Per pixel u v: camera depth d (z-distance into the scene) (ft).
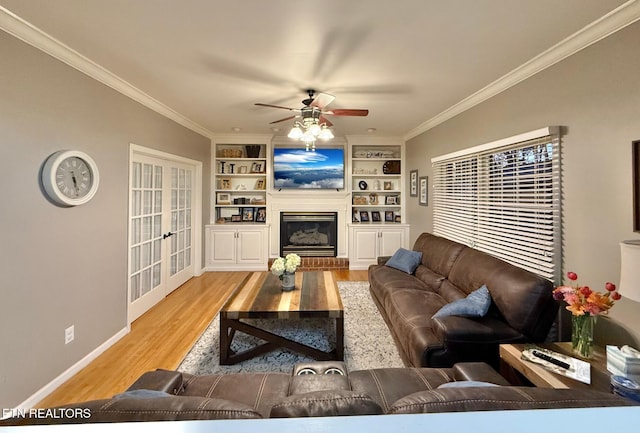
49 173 6.73
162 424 1.84
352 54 7.70
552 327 7.36
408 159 18.51
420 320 7.72
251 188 19.30
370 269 13.51
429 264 11.97
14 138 6.09
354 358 8.34
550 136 7.66
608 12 5.88
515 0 5.56
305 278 11.12
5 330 5.96
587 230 6.77
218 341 9.34
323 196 18.93
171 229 13.91
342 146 19.56
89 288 8.20
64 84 7.31
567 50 7.10
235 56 7.80
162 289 13.09
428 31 6.63
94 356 8.35
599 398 2.72
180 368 7.91
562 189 7.41
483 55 7.73
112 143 9.17
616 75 6.08
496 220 9.97
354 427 1.83
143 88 10.01
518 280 7.08
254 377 5.27
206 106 12.09
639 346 5.83
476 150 10.71
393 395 4.74
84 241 8.01
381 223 19.03
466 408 2.62
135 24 6.33
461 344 6.55
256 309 8.02
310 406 2.88
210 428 1.82
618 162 6.08
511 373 6.07
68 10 5.82
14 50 6.08
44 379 6.78
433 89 10.16
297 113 13.00
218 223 18.62
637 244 4.67
